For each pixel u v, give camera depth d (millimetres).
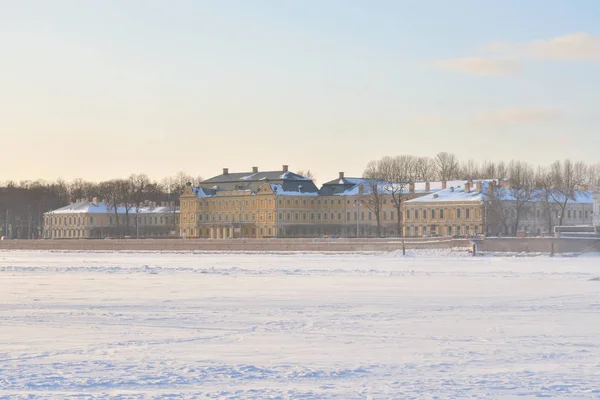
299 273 137625
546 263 163875
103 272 145750
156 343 57625
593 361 50312
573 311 76062
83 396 41312
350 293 96938
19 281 121188
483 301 86062
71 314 75188
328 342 57906
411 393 41906
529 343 57062
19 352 54000
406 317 72250
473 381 44688
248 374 46656
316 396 41281
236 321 69625
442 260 181000
